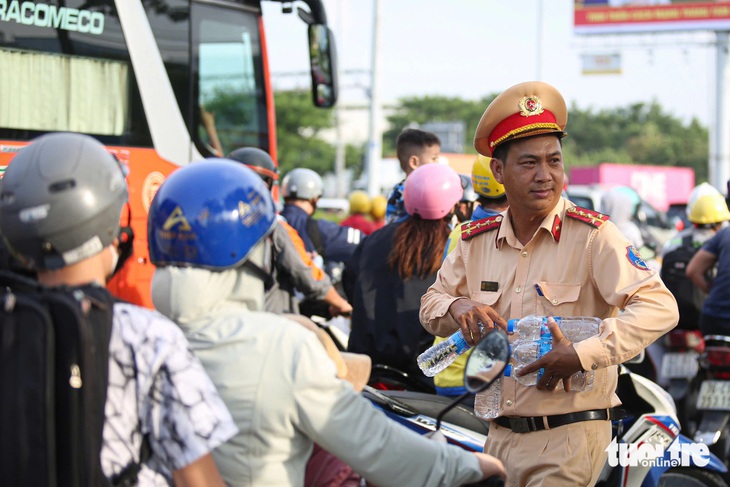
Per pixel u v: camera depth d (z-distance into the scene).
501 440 3.22
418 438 2.41
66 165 2.12
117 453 2.00
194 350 2.32
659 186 33.53
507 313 3.19
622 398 4.30
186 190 2.38
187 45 6.42
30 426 1.90
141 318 2.07
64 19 5.71
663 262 7.41
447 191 4.40
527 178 3.11
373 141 19.64
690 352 7.22
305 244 6.76
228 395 2.27
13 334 1.93
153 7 6.23
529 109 3.13
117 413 2.00
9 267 2.31
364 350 4.45
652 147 81.50
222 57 6.68
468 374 2.36
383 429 2.36
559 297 3.09
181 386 2.05
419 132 6.26
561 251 3.12
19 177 2.13
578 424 3.10
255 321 2.34
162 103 6.19
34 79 5.55
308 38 7.37
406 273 4.40
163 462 2.06
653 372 6.88
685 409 6.83
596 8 39.91
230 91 6.73
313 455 2.64
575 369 2.89
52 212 2.08
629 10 39.59
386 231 4.57
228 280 2.39
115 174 2.20
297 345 2.30
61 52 5.68
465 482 2.45
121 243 2.74
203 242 2.34
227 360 2.29
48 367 1.91
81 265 2.14
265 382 2.27
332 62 7.36
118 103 5.94
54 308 1.94
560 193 3.17
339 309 5.17
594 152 82.50
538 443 3.12
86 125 5.77
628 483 4.08
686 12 37.09
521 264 3.18
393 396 3.89
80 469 1.90
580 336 3.00
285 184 6.95
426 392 4.42
